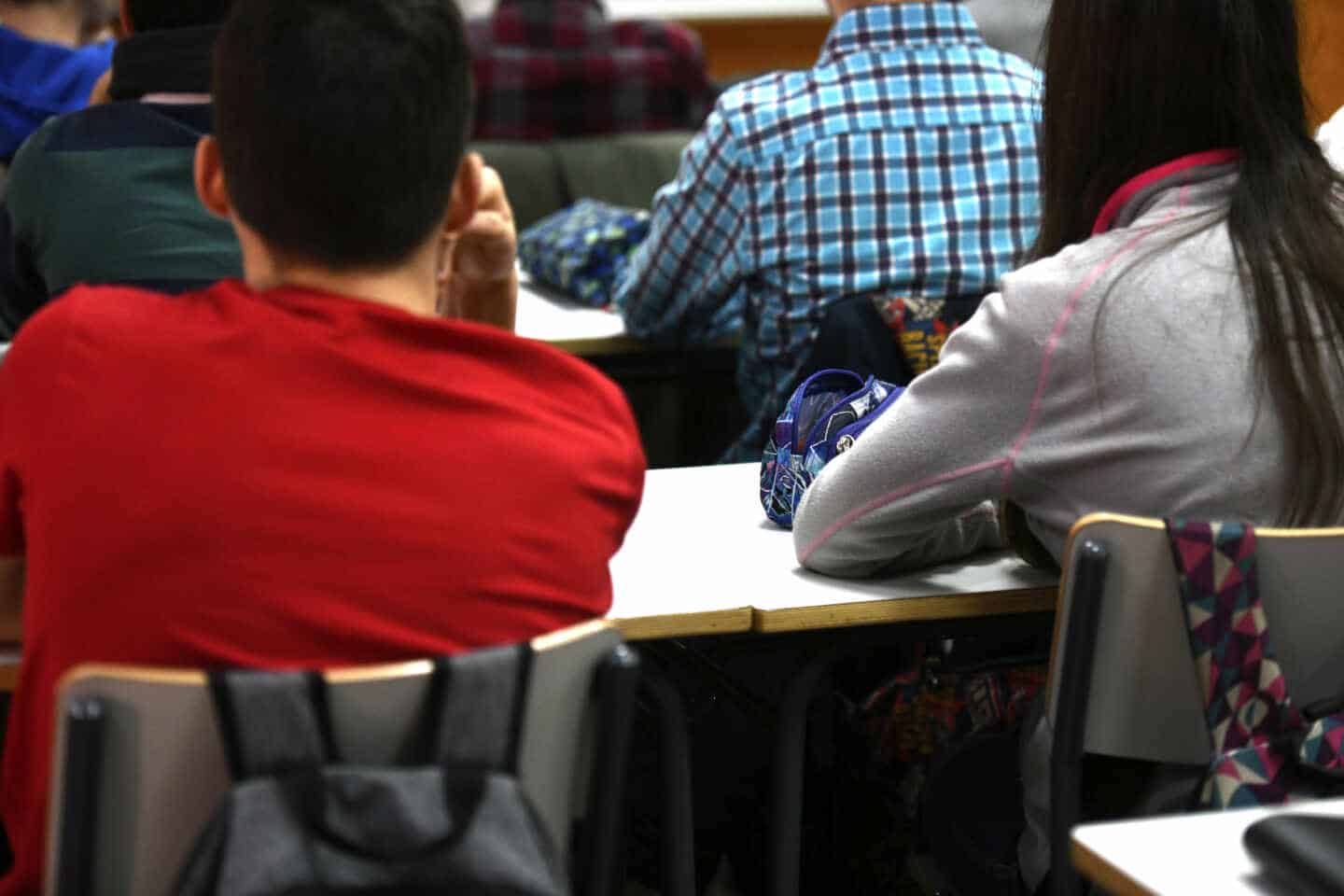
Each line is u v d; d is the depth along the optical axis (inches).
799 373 155.0
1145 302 89.4
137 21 128.3
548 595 72.2
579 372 76.3
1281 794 81.2
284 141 71.2
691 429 195.8
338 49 71.6
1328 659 85.6
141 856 63.2
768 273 160.7
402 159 72.5
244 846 59.9
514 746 66.4
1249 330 88.8
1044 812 91.3
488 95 273.6
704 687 119.0
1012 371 92.5
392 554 68.4
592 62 277.3
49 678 67.9
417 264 75.6
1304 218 90.0
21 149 128.7
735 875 131.9
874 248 159.2
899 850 118.7
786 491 109.8
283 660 66.7
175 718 61.6
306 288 72.1
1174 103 93.3
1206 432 88.6
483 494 70.6
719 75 368.2
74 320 69.9
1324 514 89.3
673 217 163.6
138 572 66.2
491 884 62.6
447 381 71.6
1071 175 97.3
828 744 125.3
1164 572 82.4
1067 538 88.1
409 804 62.1
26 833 70.9
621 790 71.0
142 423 67.3
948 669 117.6
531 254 193.6
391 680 63.8
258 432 67.8
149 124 126.3
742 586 99.6
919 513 97.0
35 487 68.2
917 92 159.8
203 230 125.8
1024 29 194.7
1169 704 84.9
